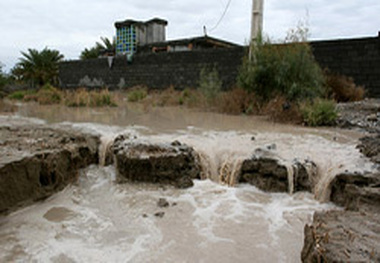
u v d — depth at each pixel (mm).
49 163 4297
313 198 4465
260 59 9938
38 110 10914
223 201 4355
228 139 6039
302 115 8102
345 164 4555
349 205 3865
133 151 5012
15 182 3824
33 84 23875
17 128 6352
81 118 8844
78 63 21938
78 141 5480
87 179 5047
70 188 4691
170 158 4859
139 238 3438
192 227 3666
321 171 4652
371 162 4609
